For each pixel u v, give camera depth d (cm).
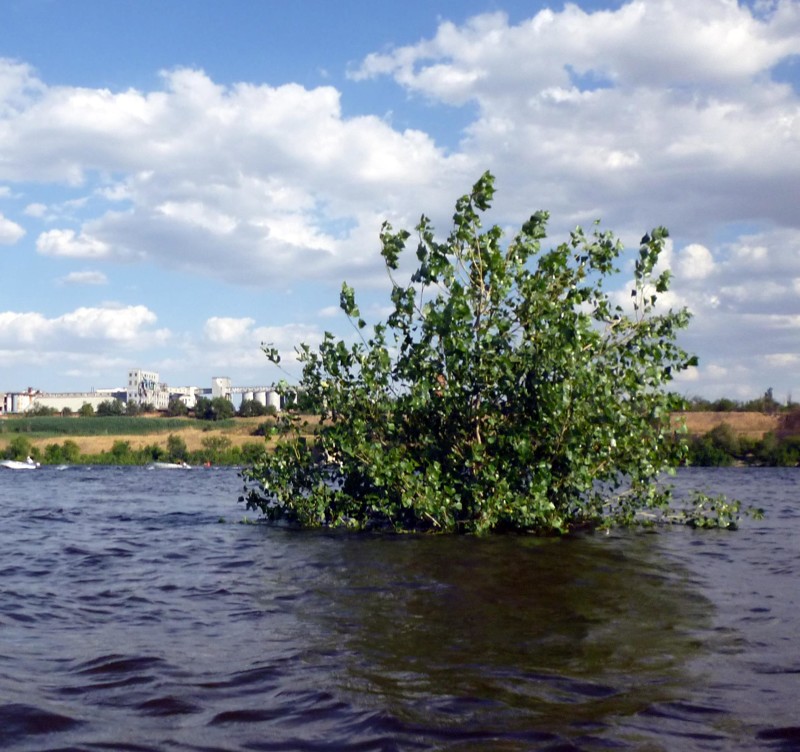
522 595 799
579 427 1263
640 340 1348
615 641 615
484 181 1316
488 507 1273
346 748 402
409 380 1373
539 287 1314
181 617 712
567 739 411
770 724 434
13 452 6981
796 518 1641
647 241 1329
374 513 1453
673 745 403
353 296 1386
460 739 412
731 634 638
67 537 1341
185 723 438
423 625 670
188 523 1557
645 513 1530
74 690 496
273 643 612
